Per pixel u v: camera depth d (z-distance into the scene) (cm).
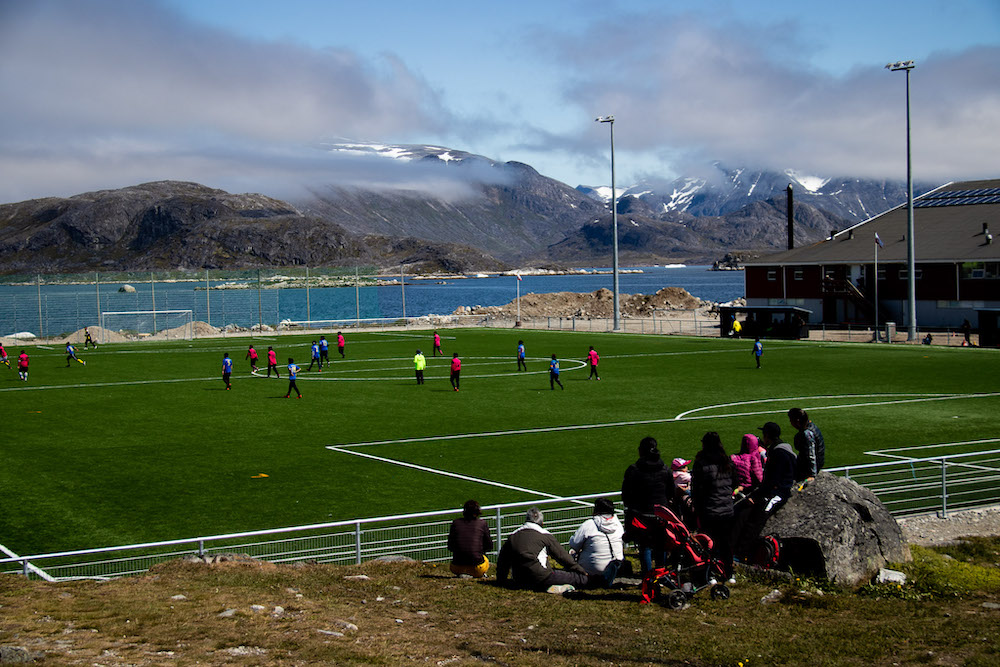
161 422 3788
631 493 1426
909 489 2261
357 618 1278
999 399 4128
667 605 1365
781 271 9531
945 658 1120
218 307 18638
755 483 1656
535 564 1452
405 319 10981
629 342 7788
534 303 13600
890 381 4831
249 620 1232
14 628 1152
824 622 1280
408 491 2547
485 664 1095
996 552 1825
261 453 3106
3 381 5359
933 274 8456
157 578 1502
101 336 8900
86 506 2411
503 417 3838
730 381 4956
